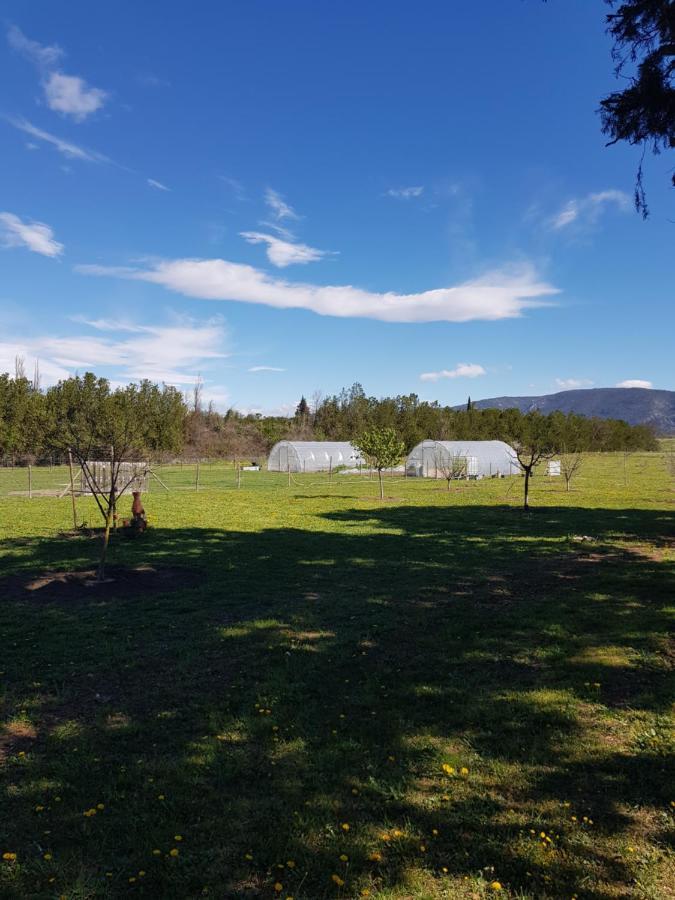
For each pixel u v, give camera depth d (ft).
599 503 81.35
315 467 161.58
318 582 35.32
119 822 12.55
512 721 17.20
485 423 253.85
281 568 39.27
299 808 13.03
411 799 13.41
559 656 22.44
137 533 51.16
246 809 13.02
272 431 248.73
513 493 97.86
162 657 22.76
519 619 27.35
